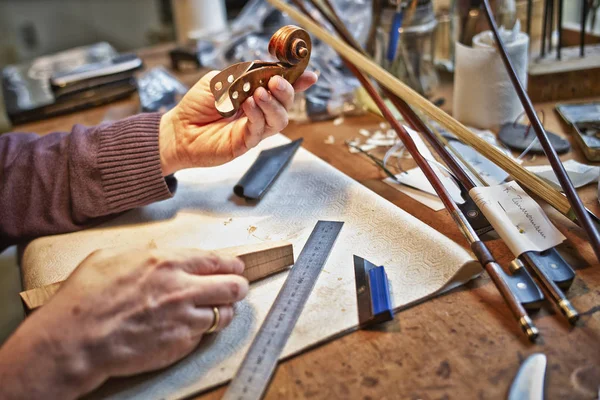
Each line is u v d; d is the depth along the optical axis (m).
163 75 1.27
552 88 1.04
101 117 1.21
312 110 1.08
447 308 0.60
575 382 0.51
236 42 1.31
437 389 0.51
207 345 0.59
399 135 0.81
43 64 1.46
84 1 3.19
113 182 0.81
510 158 0.73
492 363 0.53
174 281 0.56
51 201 0.81
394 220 0.72
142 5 2.87
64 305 0.54
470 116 0.98
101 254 0.59
